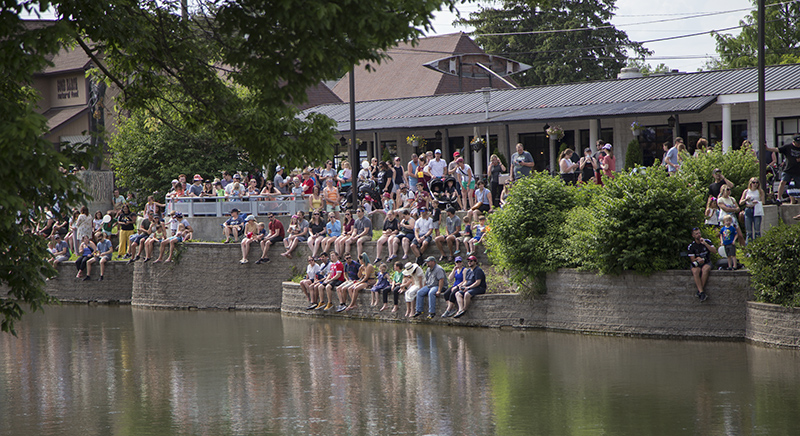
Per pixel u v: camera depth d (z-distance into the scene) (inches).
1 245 454.0
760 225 850.1
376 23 390.3
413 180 1195.9
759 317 784.3
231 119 501.7
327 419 573.6
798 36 2475.4
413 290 1022.4
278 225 1249.4
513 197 956.6
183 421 581.3
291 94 432.1
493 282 1015.0
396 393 650.8
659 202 852.6
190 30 510.3
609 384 656.4
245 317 1178.0
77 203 401.1
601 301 896.9
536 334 920.3
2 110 361.4
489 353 809.5
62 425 577.0
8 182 350.0
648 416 552.4
